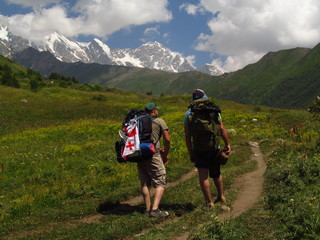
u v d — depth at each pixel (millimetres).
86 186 11250
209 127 6914
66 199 10195
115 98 64562
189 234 5594
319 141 12102
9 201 10109
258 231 5523
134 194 10188
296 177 8219
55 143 24375
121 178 12508
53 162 16391
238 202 8102
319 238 4492
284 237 4992
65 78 131125
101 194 10609
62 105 50531
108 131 28656
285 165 9469
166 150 7848
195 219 6312
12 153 20312
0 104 48438
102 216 8203
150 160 7652
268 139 22719
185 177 13109
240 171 12680
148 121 7641
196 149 7133
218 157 7363
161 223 7141
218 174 7867
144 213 7758
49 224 7891
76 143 23750
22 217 8586
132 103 55094
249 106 62969
